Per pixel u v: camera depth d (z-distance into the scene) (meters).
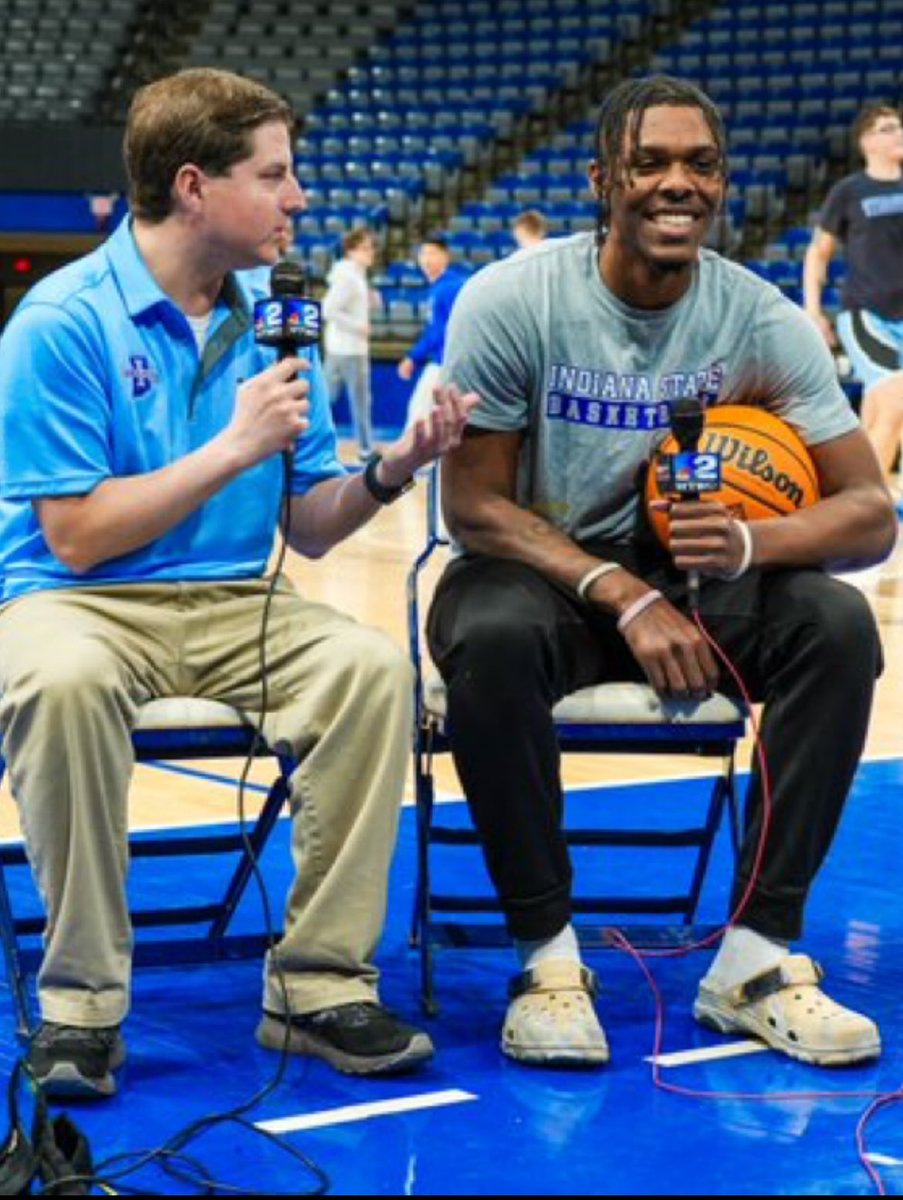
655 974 3.22
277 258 2.86
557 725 2.92
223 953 3.00
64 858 2.62
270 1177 2.33
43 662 2.61
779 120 16.70
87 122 18.00
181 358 2.88
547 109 18.28
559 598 2.99
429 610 2.98
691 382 3.02
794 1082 2.70
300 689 2.79
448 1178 2.33
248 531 2.95
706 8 18.58
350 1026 2.71
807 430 3.03
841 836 4.11
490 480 3.01
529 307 2.97
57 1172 2.26
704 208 2.89
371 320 16.86
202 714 2.79
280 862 3.86
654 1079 2.71
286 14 19.89
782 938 2.88
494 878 2.87
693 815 4.28
